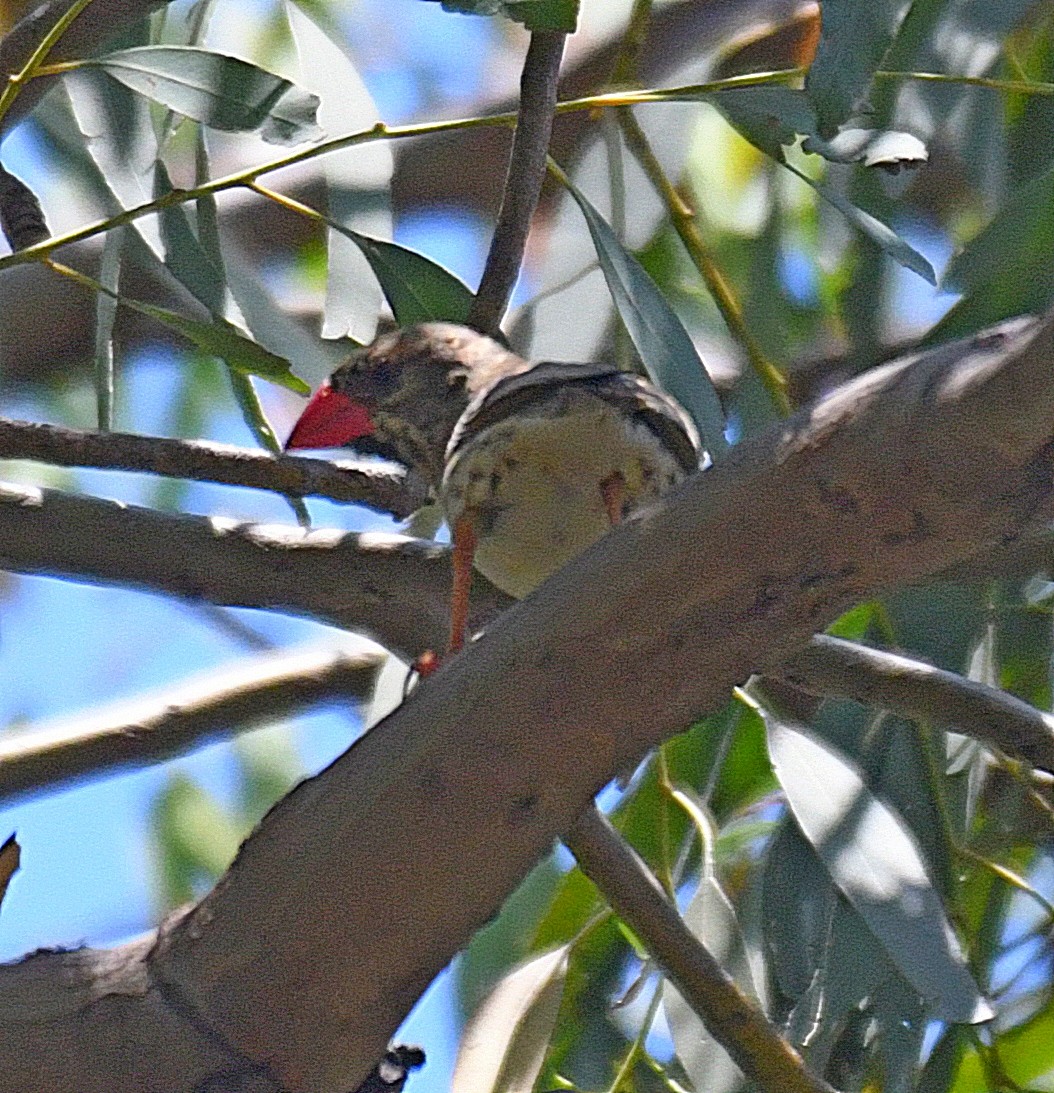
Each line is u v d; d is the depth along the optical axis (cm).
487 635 390
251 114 510
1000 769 662
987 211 734
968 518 354
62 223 678
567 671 381
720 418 536
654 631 376
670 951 521
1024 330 340
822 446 357
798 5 873
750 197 786
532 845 396
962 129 718
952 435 346
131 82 507
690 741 652
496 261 568
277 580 591
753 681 609
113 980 406
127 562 583
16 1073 400
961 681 560
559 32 469
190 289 599
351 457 649
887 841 557
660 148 735
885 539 360
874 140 522
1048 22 737
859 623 628
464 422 502
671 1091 605
